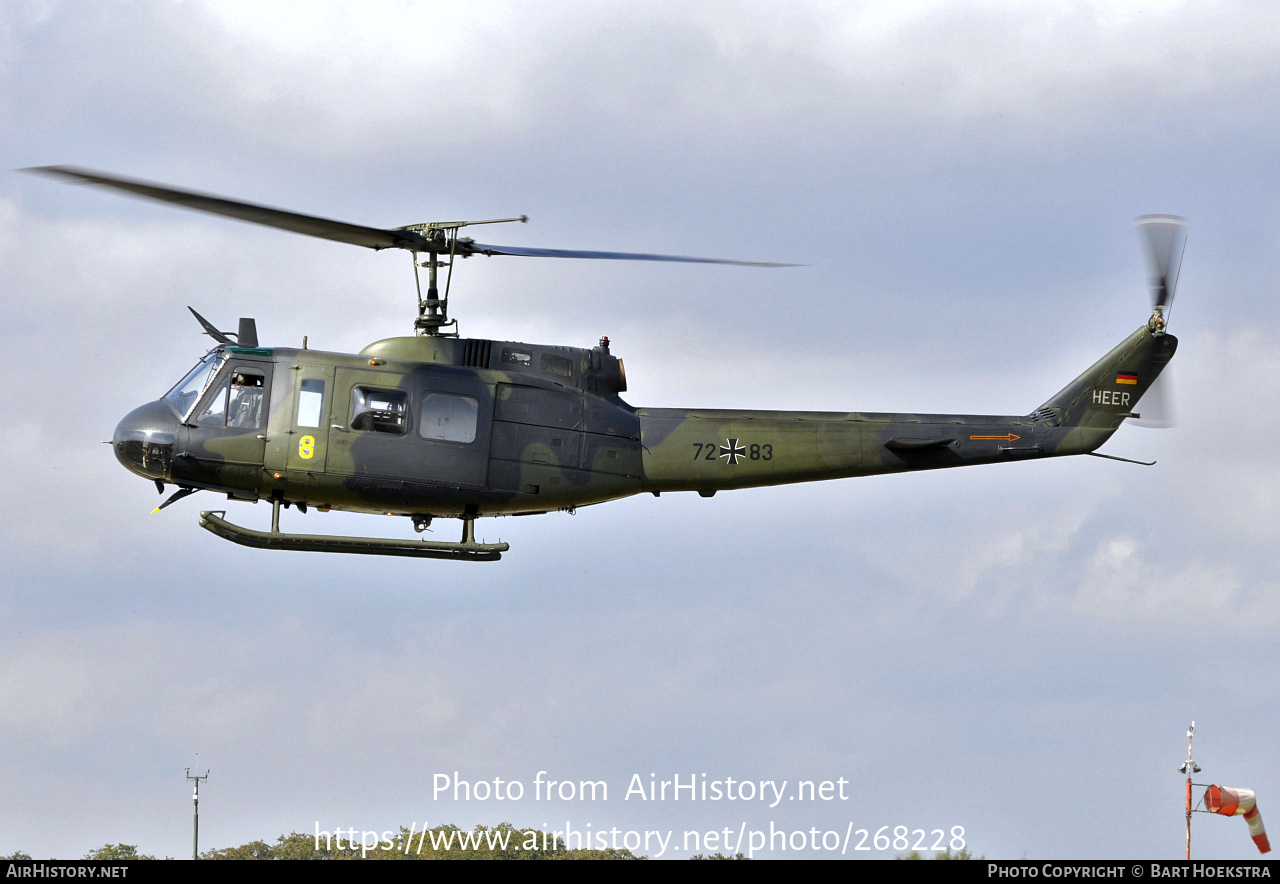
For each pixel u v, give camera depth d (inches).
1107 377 2237.9
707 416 2113.7
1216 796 1882.4
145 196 1615.4
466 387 1987.0
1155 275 2269.9
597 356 2091.5
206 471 1943.9
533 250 2098.9
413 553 1985.7
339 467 1942.7
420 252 2055.9
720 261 2089.1
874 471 2166.6
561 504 2053.4
